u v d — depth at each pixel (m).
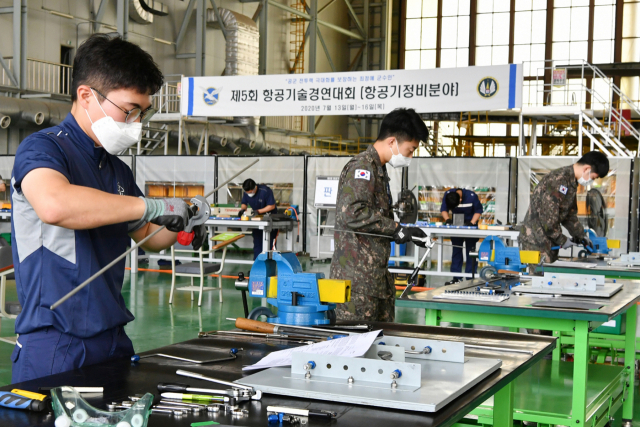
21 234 1.38
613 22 16.84
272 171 10.40
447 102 8.01
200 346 1.55
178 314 5.83
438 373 1.26
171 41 14.35
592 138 9.59
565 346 3.90
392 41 19.11
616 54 16.81
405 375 1.15
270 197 8.56
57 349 1.38
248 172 10.36
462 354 1.37
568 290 2.66
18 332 1.41
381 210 2.68
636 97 16.72
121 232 1.53
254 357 1.43
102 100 1.39
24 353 1.39
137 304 6.30
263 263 2.05
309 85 8.54
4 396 1.02
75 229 1.29
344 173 2.63
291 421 0.99
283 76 8.65
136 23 13.38
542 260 4.01
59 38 11.99
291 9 16.36
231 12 14.40
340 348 1.28
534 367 3.03
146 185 10.48
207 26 14.84
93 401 1.06
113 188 1.57
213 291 7.21
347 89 8.38
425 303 2.35
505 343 1.72
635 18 16.66
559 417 2.28
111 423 0.89
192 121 12.73
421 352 1.40
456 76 7.95
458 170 9.33
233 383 1.17
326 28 18.61
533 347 1.66
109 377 1.23
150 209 1.27
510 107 7.80
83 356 1.41
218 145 13.84
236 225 7.59
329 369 1.20
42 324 1.38
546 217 3.97
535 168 9.10
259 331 1.71
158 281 7.88
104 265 1.48
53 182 1.24
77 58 1.41
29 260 1.38
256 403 1.09
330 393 1.10
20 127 11.24
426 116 15.33
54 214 1.20
